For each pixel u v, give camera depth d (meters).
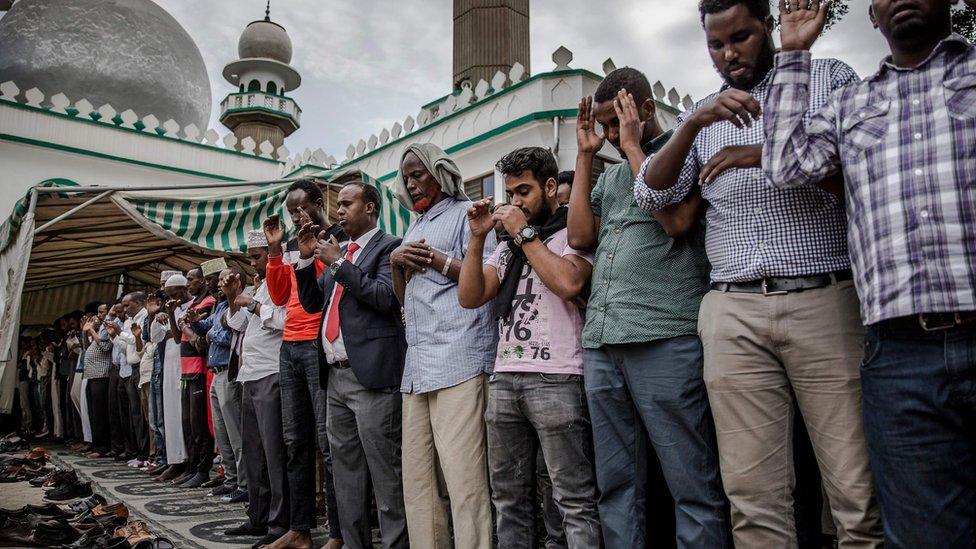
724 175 2.09
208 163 13.07
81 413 9.05
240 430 5.20
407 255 2.96
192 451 6.23
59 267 10.60
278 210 6.29
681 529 2.20
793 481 2.01
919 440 1.62
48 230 8.17
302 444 3.79
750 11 2.09
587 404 2.53
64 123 11.73
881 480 1.70
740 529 2.02
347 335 3.21
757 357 1.99
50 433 11.26
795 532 1.99
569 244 2.60
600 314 2.37
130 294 8.10
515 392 2.58
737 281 2.04
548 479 3.12
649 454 2.38
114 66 15.69
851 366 1.87
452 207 3.24
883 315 1.64
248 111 17.98
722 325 2.04
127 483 6.34
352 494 3.36
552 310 2.60
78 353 9.73
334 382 3.35
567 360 2.54
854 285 1.90
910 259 1.61
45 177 11.48
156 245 9.65
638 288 2.30
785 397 2.00
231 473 5.64
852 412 1.86
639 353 2.28
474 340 2.90
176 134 12.93
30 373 11.83
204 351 6.05
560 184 3.89
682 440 2.21
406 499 3.02
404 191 3.37
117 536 3.91
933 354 1.60
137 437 7.65
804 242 1.95
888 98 1.74
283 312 4.12
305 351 3.73
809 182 1.85
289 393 3.78
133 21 16.30
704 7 2.18
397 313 3.28
